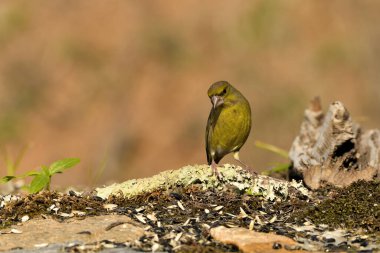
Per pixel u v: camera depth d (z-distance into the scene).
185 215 5.62
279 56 20.38
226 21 21.23
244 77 20.25
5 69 21.52
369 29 20.41
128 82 21.19
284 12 20.91
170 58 21.28
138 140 19.88
